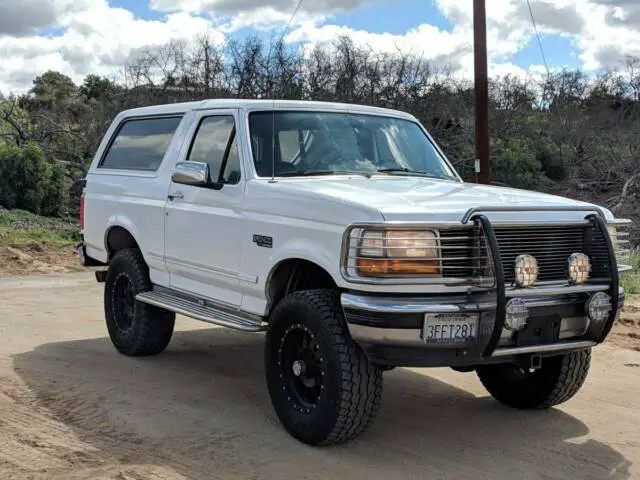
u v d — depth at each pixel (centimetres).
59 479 435
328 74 2325
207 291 605
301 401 501
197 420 540
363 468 461
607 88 3009
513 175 2422
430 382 656
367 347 442
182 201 620
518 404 583
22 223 1894
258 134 573
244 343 787
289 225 498
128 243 739
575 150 2700
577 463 479
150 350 708
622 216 2152
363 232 438
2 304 1002
